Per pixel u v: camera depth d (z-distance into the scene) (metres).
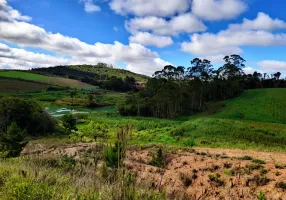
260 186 12.16
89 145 24.27
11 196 4.44
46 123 46.66
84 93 122.31
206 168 15.33
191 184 12.88
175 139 36.03
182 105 74.62
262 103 73.12
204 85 79.25
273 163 15.59
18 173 5.94
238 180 12.73
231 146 29.55
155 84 86.56
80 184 5.62
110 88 145.88
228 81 82.31
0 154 16.20
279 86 107.50
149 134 40.44
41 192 4.62
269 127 42.88
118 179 4.66
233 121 43.47
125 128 4.54
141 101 76.38
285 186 11.66
